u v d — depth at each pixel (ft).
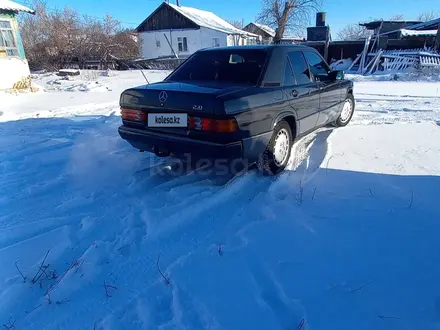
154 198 10.56
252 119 10.39
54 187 11.51
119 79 53.06
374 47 63.87
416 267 7.03
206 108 9.70
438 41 58.34
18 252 7.84
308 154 14.21
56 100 32.01
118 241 8.24
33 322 5.95
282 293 6.34
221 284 6.66
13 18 39.17
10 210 9.99
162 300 6.34
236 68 12.28
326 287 6.51
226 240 8.18
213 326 5.65
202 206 9.76
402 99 28.76
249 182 11.64
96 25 103.09
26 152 15.19
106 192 11.09
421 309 5.92
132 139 11.81
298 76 13.44
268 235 8.26
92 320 5.96
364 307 6.00
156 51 109.09
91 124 20.72
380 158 13.42
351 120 20.54
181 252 7.84
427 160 13.05
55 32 85.61
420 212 9.18
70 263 7.51
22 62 39.73
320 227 8.61
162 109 10.69
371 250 7.63
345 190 10.69
